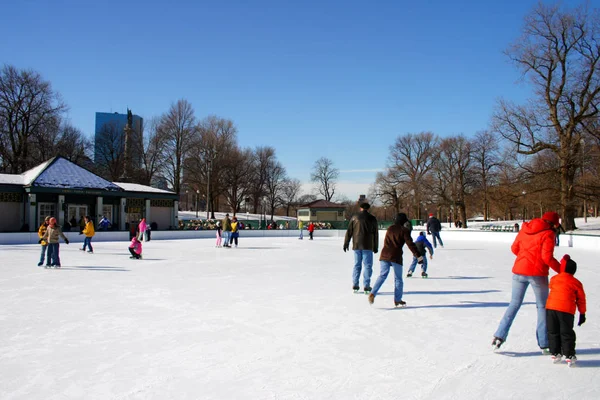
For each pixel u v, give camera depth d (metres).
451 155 58.19
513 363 5.32
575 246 27.83
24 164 47.06
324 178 84.75
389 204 68.00
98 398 4.26
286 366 5.17
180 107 59.56
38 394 4.36
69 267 15.17
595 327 7.03
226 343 6.06
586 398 4.32
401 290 8.50
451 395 4.38
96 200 39.19
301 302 8.96
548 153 39.12
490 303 8.96
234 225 26.56
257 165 75.19
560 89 35.94
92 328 6.84
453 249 25.88
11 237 28.47
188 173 62.00
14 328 6.83
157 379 4.74
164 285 11.19
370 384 4.64
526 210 69.62
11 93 45.97
